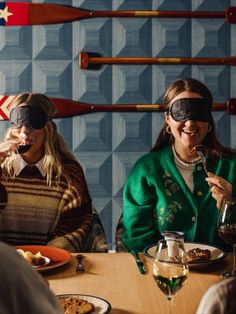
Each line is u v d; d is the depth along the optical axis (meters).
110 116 3.64
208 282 1.68
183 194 2.35
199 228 2.32
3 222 2.34
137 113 3.64
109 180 3.66
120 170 3.66
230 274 1.72
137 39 3.63
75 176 2.40
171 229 2.33
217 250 1.92
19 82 3.62
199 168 2.37
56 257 1.88
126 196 2.42
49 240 2.36
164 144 2.50
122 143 3.65
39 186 2.36
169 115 2.41
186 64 3.63
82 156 3.64
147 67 3.63
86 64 3.59
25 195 2.35
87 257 1.94
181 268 1.34
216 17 3.61
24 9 3.57
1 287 0.62
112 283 1.67
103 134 3.64
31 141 2.33
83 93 3.63
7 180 2.34
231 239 1.71
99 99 3.64
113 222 3.66
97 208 3.66
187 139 2.34
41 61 3.62
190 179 2.38
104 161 3.65
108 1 3.61
